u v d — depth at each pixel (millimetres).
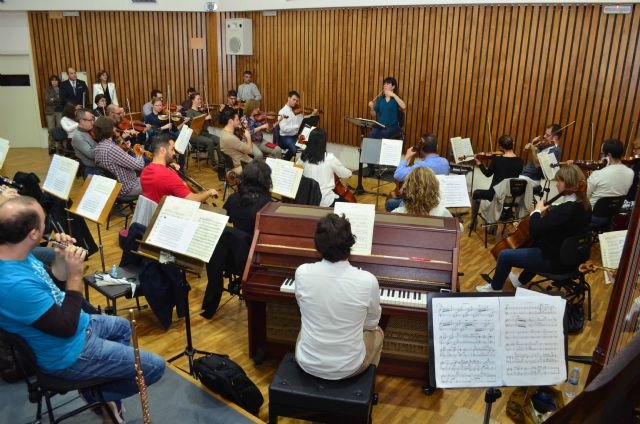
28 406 2914
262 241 3322
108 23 10477
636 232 1890
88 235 4711
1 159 4676
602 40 6578
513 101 7406
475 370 2053
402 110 8078
